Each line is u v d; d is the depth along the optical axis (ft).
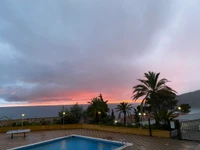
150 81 47.09
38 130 56.24
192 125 46.19
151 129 41.42
